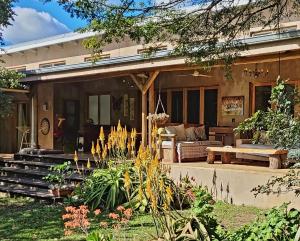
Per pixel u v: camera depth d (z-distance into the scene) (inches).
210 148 368.8
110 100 608.4
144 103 408.5
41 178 403.2
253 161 382.0
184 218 179.3
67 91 614.9
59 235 240.5
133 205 287.3
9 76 456.4
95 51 257.8
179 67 371.2
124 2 221.5
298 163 166.1
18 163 458.9
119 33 232.1
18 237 240.5
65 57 651.5
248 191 304.2
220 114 492.1
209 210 182.2
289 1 270.4
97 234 167.0
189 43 249.9
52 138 590.6
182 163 374.3
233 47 254.2
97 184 325.1
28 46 697.6
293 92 163.6
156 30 240.1
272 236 154.7
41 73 483.5
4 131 665.0
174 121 539.2
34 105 530.6
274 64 442.3
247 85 466.0
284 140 160.9
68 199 325.4
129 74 415.5
